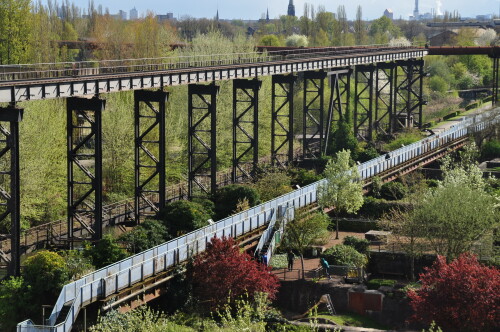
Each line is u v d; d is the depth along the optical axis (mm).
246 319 49781
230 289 61188
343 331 60094
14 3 128000
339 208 87000
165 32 164125
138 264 59688
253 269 62469
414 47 164500
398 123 156875
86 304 55125
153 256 61625
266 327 59750
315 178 100312
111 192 99250
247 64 100562
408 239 76688
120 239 67938
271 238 76438
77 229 76500
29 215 84250
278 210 80312
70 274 58438
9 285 57188
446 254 73125
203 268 62281
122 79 76375
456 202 72438
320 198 86875
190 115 90562
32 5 133000
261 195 92125
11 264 60594
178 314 60250
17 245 60781
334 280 70375
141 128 105000
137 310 54688
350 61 129875
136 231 69500
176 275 63125
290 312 68500
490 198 76250
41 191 87750
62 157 94125
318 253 78562
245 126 124812
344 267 72438
